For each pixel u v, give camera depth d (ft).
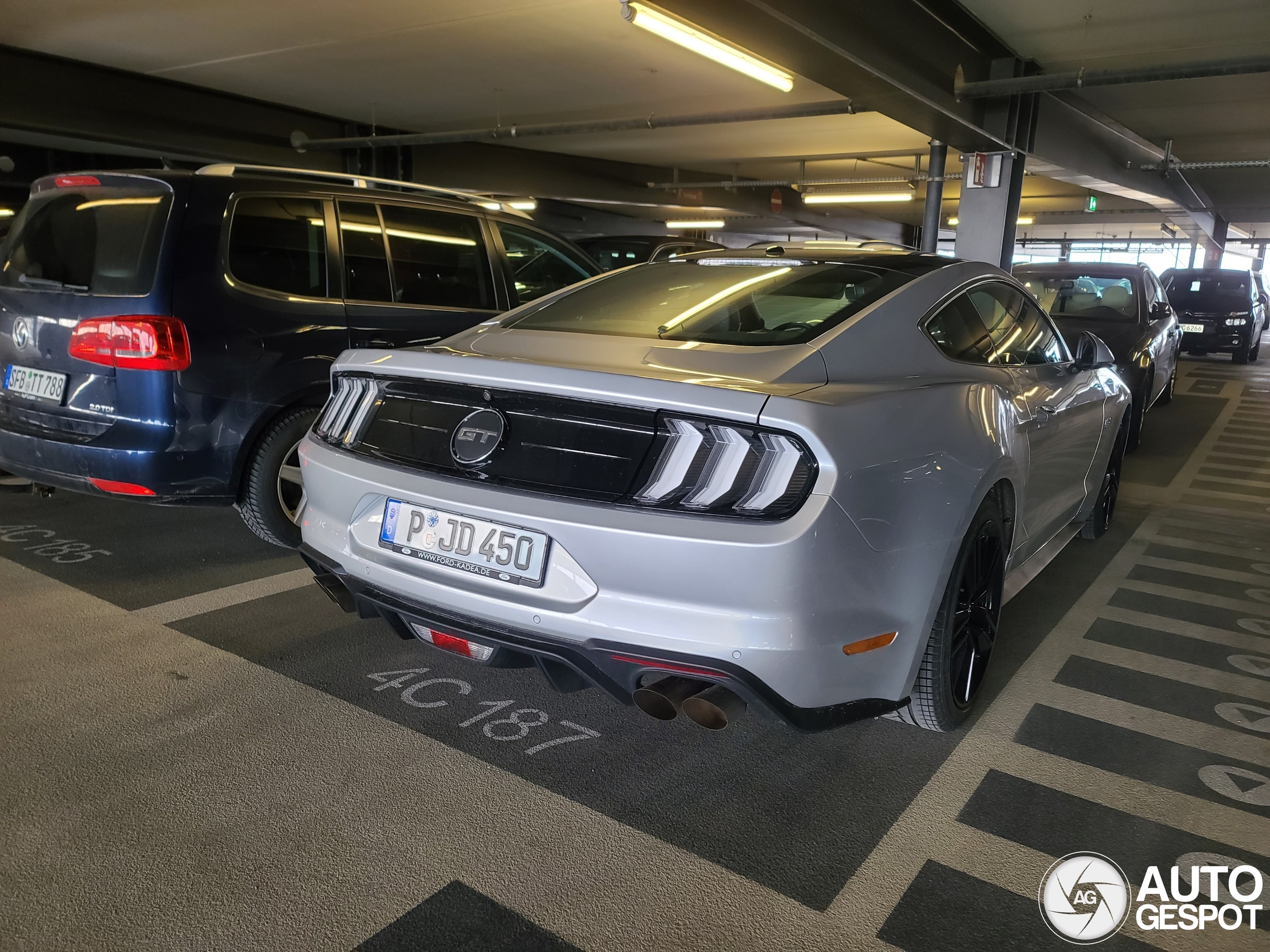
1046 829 7.03
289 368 12.10
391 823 6.72
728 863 6.43
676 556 6.12
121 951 5.31
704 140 58.95
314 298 12.55
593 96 43.86
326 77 40.70
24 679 8.72
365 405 8.00
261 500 12.18
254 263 11.97
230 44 34.78
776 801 7.27
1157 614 12.14
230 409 11.58
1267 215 96.48
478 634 6.81
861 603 6.59
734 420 6.22
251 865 6.14
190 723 8.04
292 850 6.33
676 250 34.14
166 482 11.28
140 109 40.96
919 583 7.13
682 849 6.57
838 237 113.91
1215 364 50.49
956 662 8.27
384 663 9.50
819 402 6.43
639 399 6.42
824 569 6.19
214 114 44.21
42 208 12.51
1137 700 9.46
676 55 35.17
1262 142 56.18
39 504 15.06
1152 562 14.67
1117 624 11.73
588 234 87.15
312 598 11.25
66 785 7.00
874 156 65.46
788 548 6.01
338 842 6.45
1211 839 6.99
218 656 9.46
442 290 14.32
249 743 7.76
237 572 12.11
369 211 13.47
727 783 7.52
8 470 12.56
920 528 7.02
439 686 9.04
